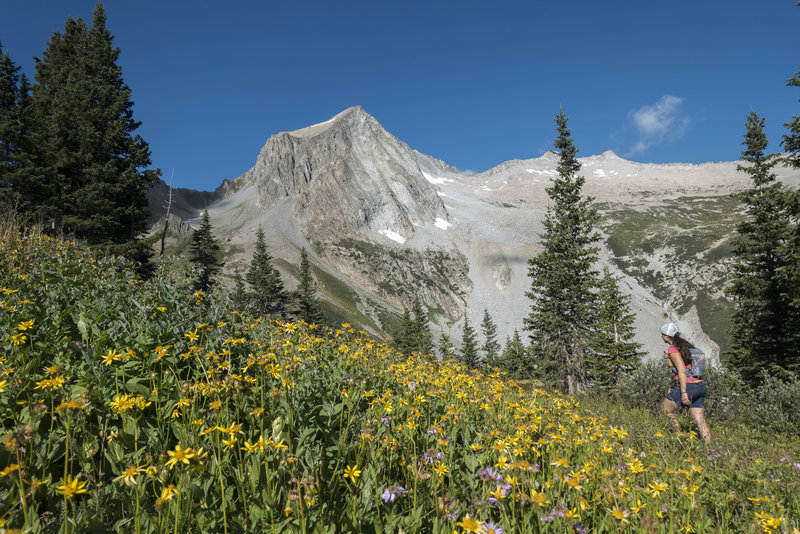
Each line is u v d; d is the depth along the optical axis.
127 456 2.70
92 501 2.36
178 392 3.54
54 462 2.68
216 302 6.12
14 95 40.06
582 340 30.59
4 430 2.78
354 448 3.22
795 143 21.38
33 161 33.03
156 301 5.37
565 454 3.87
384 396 3.94
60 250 9.62
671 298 192.00
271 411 3.44
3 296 4.87
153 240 33.19
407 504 2.77
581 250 32.03
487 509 2.48
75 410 2.47
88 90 38.47
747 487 4.01
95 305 4.91
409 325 77.50
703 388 7.16
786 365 28.61
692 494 3.19
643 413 9.54
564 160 35.00
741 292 31.47
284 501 2.49
